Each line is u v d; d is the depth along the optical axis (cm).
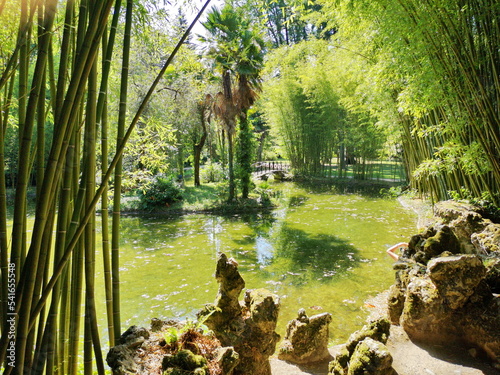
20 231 145
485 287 293
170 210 1194
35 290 142
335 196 1427
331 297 506
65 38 151
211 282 578
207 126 1723
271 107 2073
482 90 432
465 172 546
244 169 1326
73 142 160
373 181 1702
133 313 471
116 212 195
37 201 142
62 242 157
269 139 2738
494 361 262
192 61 670
